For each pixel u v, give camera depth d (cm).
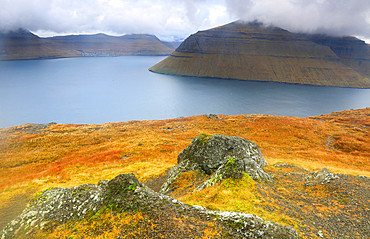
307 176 2223
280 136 6372
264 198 1585
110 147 5469
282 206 1498
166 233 1055
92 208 1341
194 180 2359
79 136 6562
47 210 1439
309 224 1286
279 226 1067
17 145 5603
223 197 1559
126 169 3972
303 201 1667
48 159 4750
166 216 1181
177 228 1085
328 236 1155
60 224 1303
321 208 1520
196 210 1262
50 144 5775
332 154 4872
